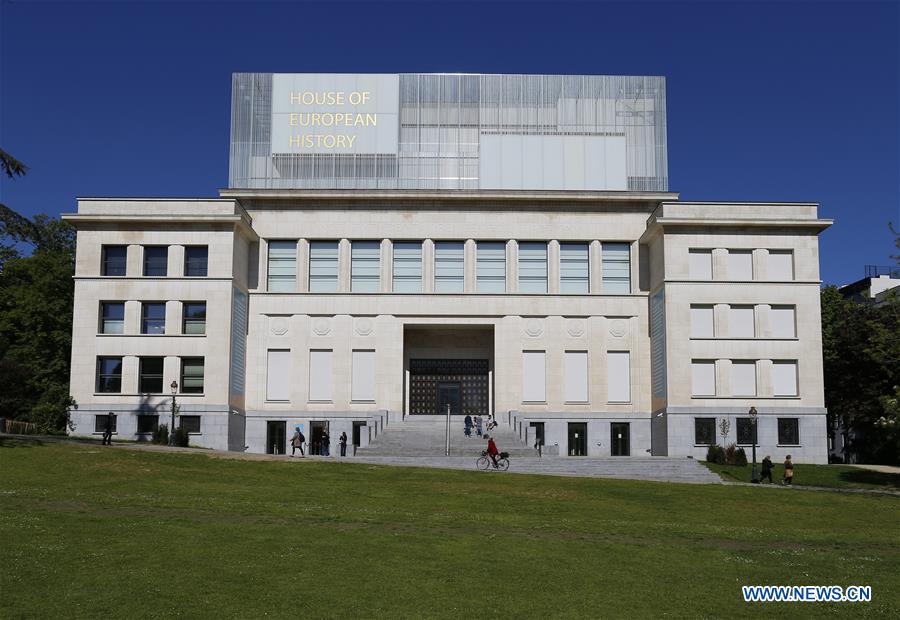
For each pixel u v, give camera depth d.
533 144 79.12
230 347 70.12
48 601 21.38
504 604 22.69
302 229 75.75
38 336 78.06
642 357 74.50
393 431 68.44
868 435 81.75
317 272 75.94
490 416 74.38
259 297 74.94
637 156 79.31
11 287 81.12
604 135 79.44
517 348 74.56
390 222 75.94
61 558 25.02
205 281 70.50
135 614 20.72
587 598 23.55
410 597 22.92
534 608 22.50
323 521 33.22
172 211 71.69
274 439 73.75
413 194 75.12
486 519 35.12
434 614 21.66
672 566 27.44
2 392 63.91
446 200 75.69
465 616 21.62
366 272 75.94
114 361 70.56
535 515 37.25
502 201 75.94
